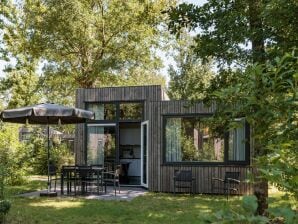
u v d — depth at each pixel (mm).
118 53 19906
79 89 13602
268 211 1282
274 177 1513
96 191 11602
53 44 19141
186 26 6836
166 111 12070
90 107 13539
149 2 18891
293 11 3736
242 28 5848
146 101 12898
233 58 6098
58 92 23000
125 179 14383
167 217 7668
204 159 11625
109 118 13383
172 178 11844
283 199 1615
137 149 15594
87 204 9148
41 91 23281
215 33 6324
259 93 2090
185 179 11312
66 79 21344
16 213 7762
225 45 6055
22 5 21703
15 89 22672
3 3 21438
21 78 22719
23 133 18594
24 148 13750
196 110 11688
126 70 21078
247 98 2129
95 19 18969
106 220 7367
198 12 6590
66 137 24391
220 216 1226
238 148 11242
